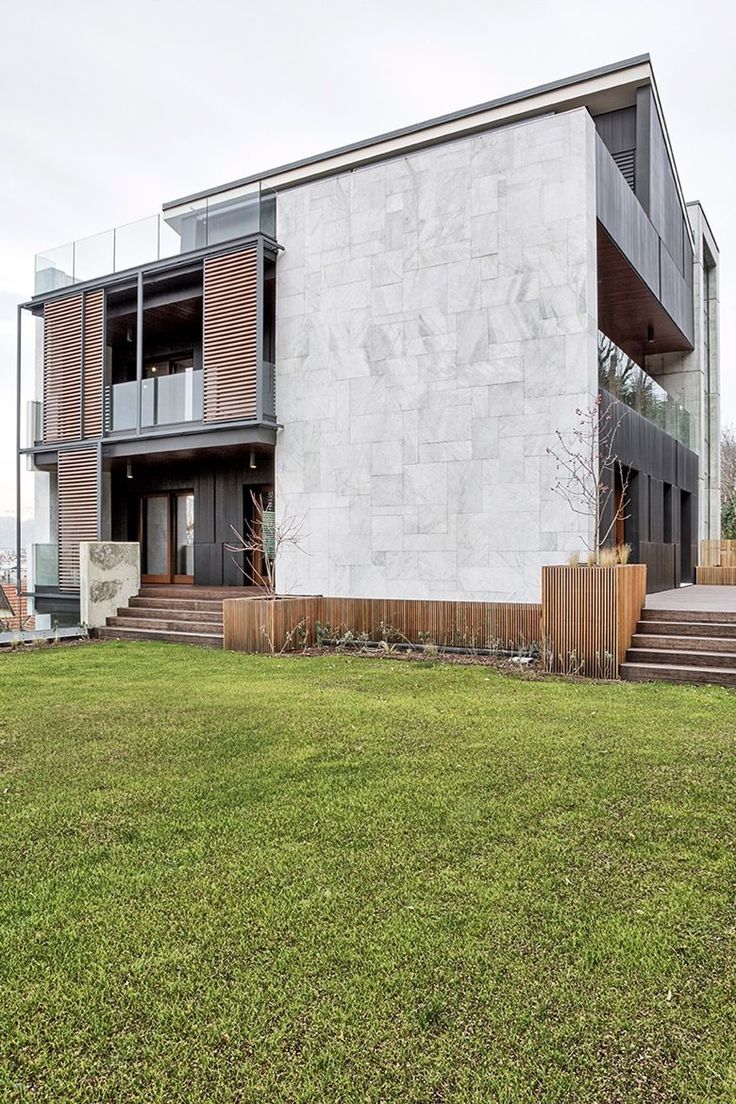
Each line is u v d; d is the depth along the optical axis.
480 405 11.41
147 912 3.20
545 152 10.93
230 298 13.62
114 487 17.94
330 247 12.91
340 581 12.70
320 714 6.87
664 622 9.77
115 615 14.25
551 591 9.31
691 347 20.09
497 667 9.80
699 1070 2.24
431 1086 2.18
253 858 3.73
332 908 3.21
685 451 18.25
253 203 13.54
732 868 3.59
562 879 3.48
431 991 2.62
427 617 11.58
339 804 4.48
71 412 15.91
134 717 6.83
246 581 15.86
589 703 7.33
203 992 2.62
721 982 2.68
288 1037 2.39
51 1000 2.59
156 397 14.77
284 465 13.41
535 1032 2.41
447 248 11.73
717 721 6.50
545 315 10.90
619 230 12.37
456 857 3.73
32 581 15.92
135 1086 2.19
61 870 3.62
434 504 11.80
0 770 5.26
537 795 4.61
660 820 4.20
